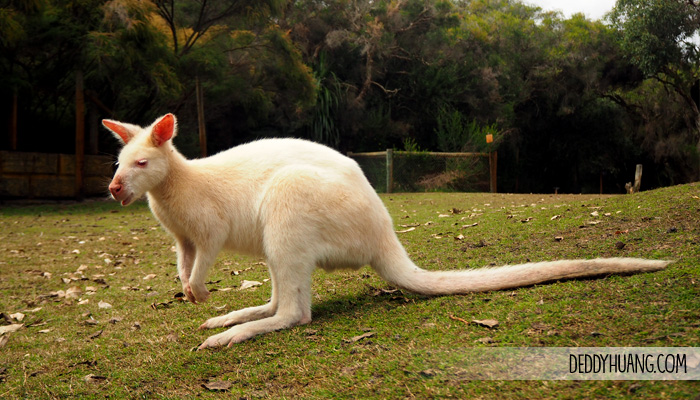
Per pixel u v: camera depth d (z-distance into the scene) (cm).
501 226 532
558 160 2566
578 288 273
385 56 2170
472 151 1866
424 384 200
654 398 169
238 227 316
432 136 2162
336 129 1991
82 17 1262
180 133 1697
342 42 2078
